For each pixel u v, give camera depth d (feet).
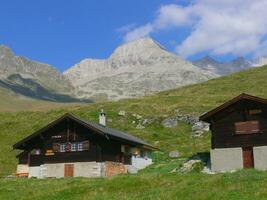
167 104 421.59
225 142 173.37
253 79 550.36
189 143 285.02
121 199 108.68
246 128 170.60
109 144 203.82
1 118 416.67
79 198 115.44
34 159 212.64
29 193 128.67
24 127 373.61
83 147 200.64
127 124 356.18
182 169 185.26
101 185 127.54
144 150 239.30
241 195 98.27
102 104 451.53
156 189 116.16
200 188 109.19
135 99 493.77
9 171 266.98
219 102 415.23
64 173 201.16
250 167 168.14
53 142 206.49
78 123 202.08
